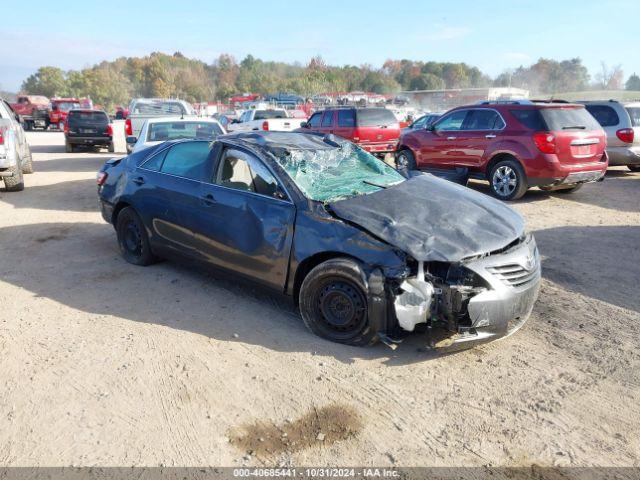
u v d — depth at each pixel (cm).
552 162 889
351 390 356
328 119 1575
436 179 522
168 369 381
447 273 380
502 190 966
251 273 462
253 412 333
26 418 328
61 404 341
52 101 3625
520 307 392
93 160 1697
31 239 713
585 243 679
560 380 367
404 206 429
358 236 394
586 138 910
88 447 303
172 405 340
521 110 931
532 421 324
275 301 500
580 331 438
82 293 521
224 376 372
